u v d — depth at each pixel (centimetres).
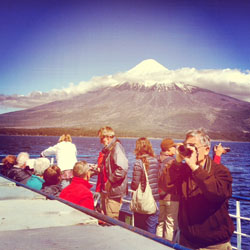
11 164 560
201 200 216
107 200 414
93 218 183
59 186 423
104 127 422
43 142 17962
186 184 226
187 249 123
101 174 433
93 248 126
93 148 12962
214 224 213
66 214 196
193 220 218
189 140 212
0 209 212
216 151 298
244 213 2205
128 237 142
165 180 237
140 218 405
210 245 214
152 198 396
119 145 412
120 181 408
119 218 446
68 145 580
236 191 3622
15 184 340
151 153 411
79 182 357
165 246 130
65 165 562
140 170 400
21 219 183
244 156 12769
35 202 238
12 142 16925
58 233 150
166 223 391
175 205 388
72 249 125
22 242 135
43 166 446
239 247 357
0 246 129
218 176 207
